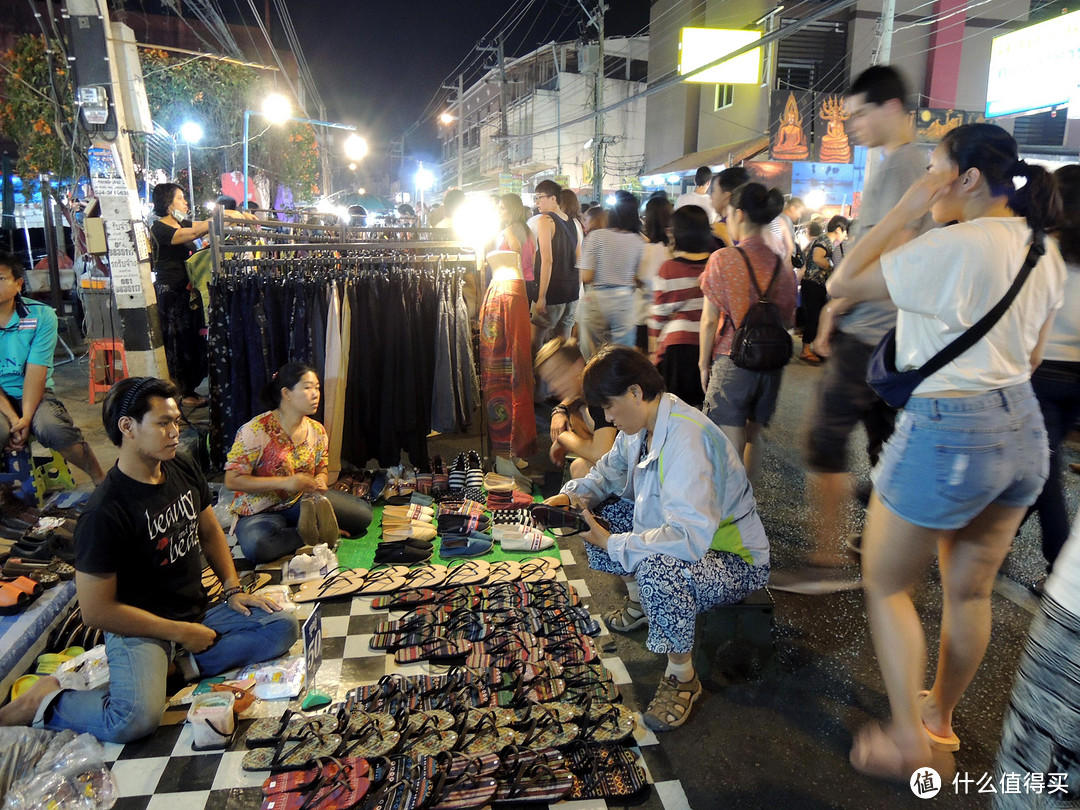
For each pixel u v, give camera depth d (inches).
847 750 93.4
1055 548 117.4
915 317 74.1
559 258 234.5
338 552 148.8
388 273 181.2
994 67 538.0
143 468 97.0
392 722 93.7
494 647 111.3
